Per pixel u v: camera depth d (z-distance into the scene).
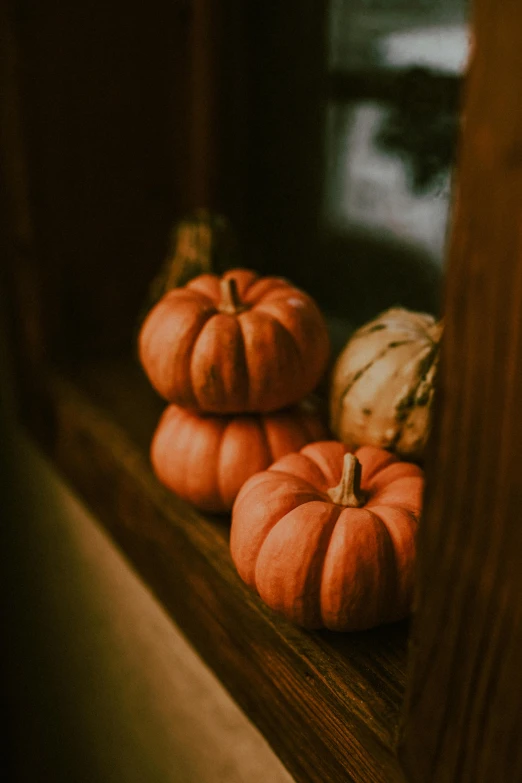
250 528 0.38
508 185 0.22
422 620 0.30
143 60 0.62
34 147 0.60
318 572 0.37
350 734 0.35
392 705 0.35
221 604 0.42
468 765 0.30
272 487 0.39
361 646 0.38
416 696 0.31
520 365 0.24
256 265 0.63
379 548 0.36
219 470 0.44
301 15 0.54
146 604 0.52
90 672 0.65
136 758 0.59
